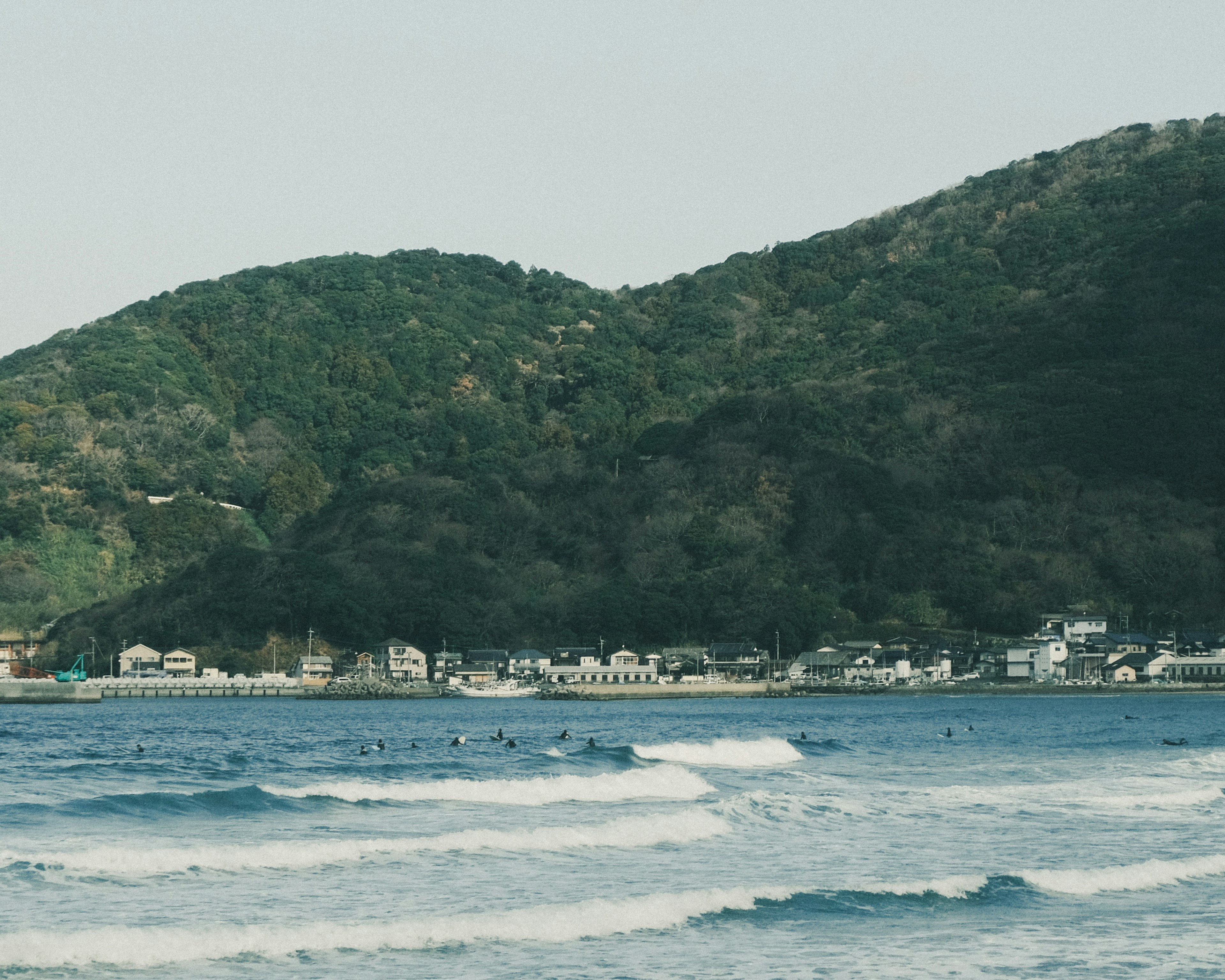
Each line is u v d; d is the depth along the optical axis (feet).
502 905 91.81
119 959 75.82
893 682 559.79
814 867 108.78
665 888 98.78
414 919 85.20
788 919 90.63
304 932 81.10
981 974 79.05
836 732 306.35
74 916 84.48
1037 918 93.20
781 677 577.02
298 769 181.68
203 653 595.06
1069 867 111.45
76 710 482.28
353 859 105.40
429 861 105.81
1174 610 595.88
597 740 276.21
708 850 115.44
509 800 143.43
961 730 310.65
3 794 142.31
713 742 210.79
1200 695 542.98
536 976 76.43
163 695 564.71
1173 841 125.39
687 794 152.97
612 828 119.44
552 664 587.27
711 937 85.87
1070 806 148.25
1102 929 90.48
